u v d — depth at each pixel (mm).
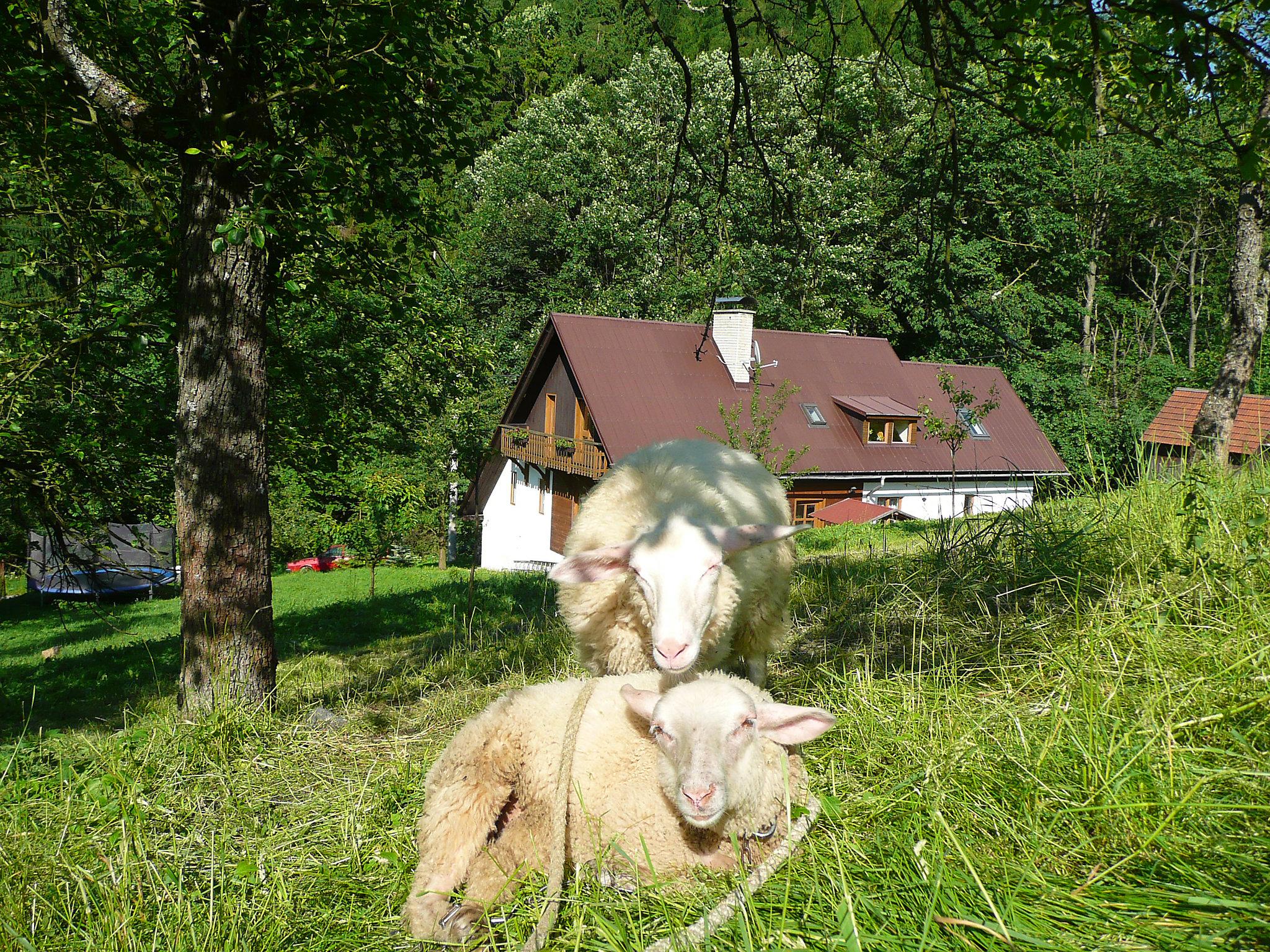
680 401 24797
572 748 2916
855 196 23797
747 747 2771
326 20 6188
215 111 6059
